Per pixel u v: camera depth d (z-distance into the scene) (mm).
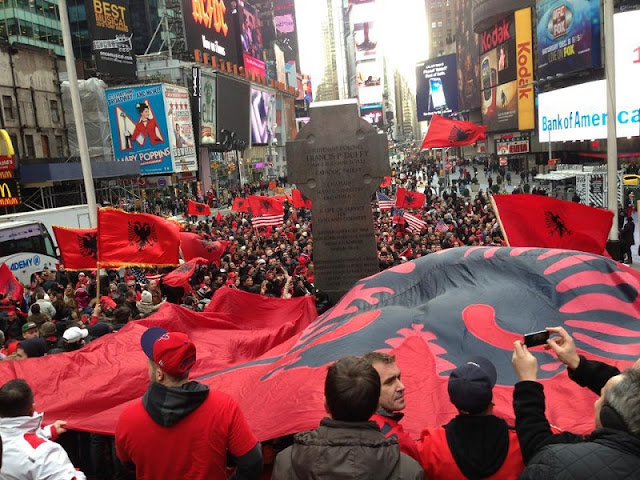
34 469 3477
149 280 14453
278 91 121938
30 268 25297
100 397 6125
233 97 84875
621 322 5152
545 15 62469
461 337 5133
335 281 13250
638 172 47812
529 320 5219
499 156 75812
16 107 43969
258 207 27672
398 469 2656
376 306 6219
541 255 6023
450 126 22734
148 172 62406
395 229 26391
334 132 12836
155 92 61375
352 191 12977
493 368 3068
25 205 40094
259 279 15812
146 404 3291
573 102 48125
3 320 13062
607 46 15148
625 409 2396
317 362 5137
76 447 5887
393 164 142125
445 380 4500
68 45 17844
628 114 42719
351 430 2707
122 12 62688
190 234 16672
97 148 58844
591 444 2420
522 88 73062
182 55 81875
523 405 2938
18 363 6461
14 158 34500
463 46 107938
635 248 23562
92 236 14266
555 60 60812
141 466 3297
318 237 13195
